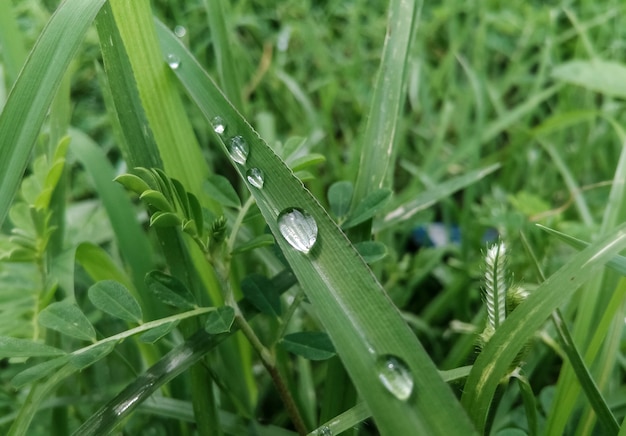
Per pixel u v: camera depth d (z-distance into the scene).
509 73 0.30
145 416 0.15
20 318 0.14
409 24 0.14
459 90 0.30
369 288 0.09
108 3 0.12
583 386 0.11
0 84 0.17
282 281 0.13
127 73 0.12
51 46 0.11
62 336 0.15
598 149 0.26
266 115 0.23
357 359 0.09
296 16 0.33
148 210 0.12
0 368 0.18
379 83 0.14
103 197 0.16
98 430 0.10
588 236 0.18
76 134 0.17
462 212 0.22
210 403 0.12
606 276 0.14
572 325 0.15
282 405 0.16
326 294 0.09
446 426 0.08
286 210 0.10
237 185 0.27
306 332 0.11
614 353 0.13
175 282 0.11
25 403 0.11
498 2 0.35
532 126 0.30
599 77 0.25
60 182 0.15
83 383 0.15
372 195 0.12
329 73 0.29
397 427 0.08
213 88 0.12
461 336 0.18
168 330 0.10
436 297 0.21
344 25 0.35
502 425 0.14
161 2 0.32
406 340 0.09
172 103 0.13
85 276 0.16
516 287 0.10
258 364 0.18
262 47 0.33
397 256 0.21
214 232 0.10
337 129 0.30
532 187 0.25
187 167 0.13
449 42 0.33
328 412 0.12
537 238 0.19
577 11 0.35
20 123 0.11
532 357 0.16
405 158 0.27
